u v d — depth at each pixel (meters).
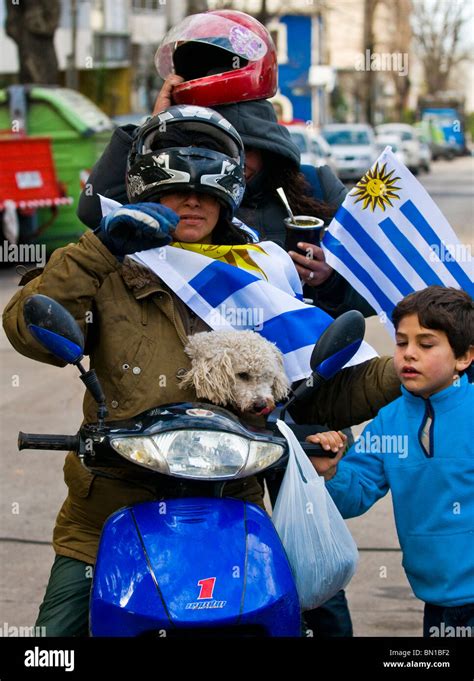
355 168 50.59
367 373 5.33
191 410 4.46
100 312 4.88
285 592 4.27
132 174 5.16
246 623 4.15
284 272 5.33
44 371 15.21
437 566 5.27
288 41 63.50
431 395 5.27
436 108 97.94
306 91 63.66
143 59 62.97
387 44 77.44
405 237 6.19
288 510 4.61
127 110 60.19
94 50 58.34
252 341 4.66
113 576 4.26
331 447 4.88
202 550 4.23
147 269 4.94
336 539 4.73
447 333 5.14
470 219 34.38
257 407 4.58
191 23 6.43
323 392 5.38
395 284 6.23
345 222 6.19
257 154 6.38
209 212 5.13
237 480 4.64
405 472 5.32
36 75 36.59
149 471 4.38
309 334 5.09
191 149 5.02
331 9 65.38
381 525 9.42
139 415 4.57
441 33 115.44
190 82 6.26
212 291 5.02
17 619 7.35
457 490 5.22
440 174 70.25
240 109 6.29
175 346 4.87
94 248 4.65
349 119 99.19
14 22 36.59
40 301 4.34
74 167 25.38
